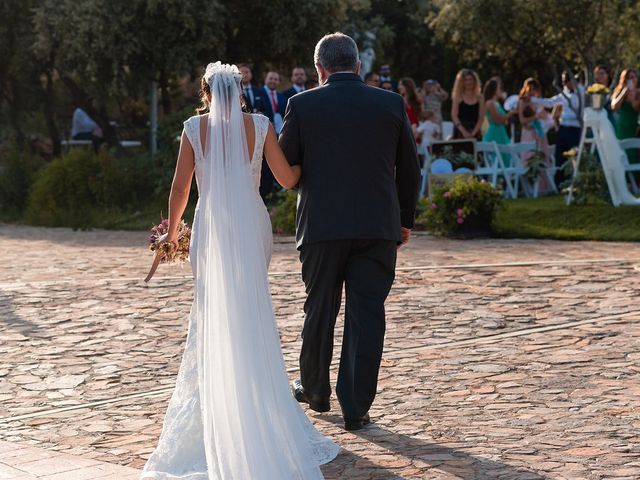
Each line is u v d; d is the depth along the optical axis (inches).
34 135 1133.1
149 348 346.0
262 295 213.0
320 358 251.1
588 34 848.9
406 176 250.4
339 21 975.0
